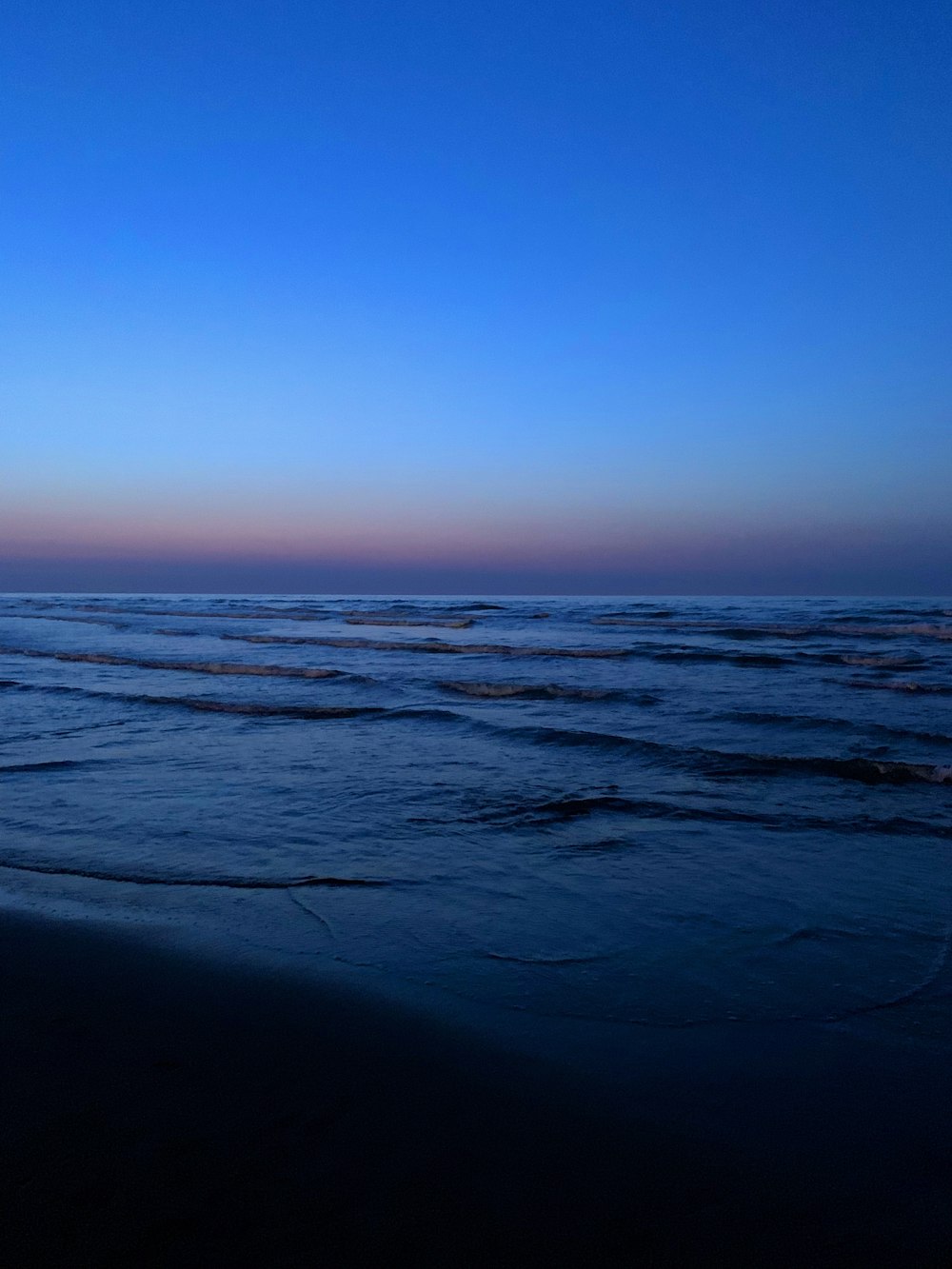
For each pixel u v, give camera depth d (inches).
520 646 732.7
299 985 119.3
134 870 173.0
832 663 591.2
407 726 343.0
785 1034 106.4
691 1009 113.1
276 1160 79.2
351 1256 67.4
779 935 140.0
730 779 252.5
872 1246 69.5
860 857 183.2
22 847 188.9
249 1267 65.9
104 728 341.1
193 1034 104.3
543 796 233.9
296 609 1649.9
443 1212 72.8
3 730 337.1
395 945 134.5
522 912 150.6
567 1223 71.9
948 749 288.5
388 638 847.1
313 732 331.6
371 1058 99.0
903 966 127.5
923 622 1069.8
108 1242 68.2
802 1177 78.3
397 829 203.8
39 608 1699.1
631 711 377.1
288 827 205.2
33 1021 107.3
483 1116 87.5
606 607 1739.7
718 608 1636.3
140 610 1593.3
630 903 155.0
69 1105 87.8
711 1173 78.8
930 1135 84.7
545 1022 108.8
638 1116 88.0
